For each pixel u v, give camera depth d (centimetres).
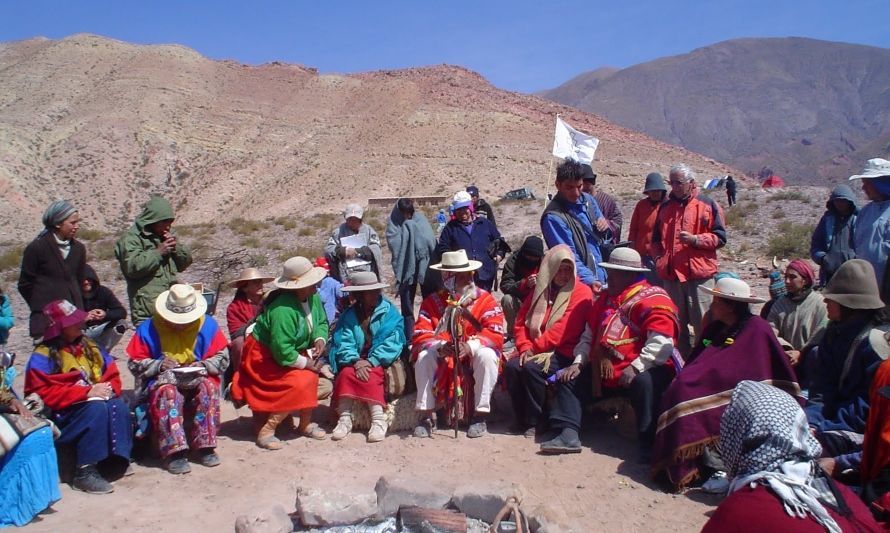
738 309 606
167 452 638
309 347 739
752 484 316
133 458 681
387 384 745
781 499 306
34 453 548
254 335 721
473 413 727
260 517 492
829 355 555
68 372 613
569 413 675
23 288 705
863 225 691
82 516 556
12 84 11738
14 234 7381
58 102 11212
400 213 1045
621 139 12400
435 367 720
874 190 689
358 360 731
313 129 11919
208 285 1909
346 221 1001
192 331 678
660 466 586
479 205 994
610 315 679
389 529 505
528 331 726
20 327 1318
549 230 769
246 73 13712
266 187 10050
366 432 745
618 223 920
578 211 783
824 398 555
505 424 757
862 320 533
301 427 738
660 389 643
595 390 691
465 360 723
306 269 720
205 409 659
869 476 410
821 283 746
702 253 785
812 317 687
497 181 9412
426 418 730
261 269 2147
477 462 650
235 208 9550
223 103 12325
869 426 409
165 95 11831
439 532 484
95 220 8662
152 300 742
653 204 875
